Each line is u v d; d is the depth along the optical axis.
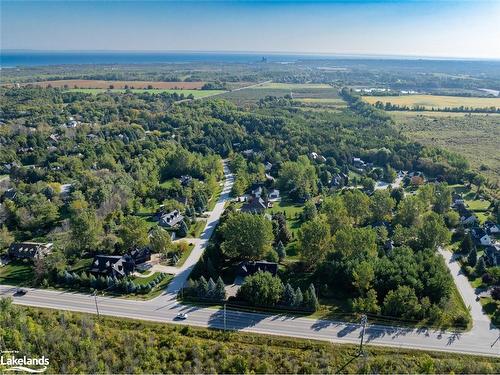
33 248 126.56
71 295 107.19
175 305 102.62
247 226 119.50
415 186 193.38
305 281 114.19
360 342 89.12
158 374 77.94
